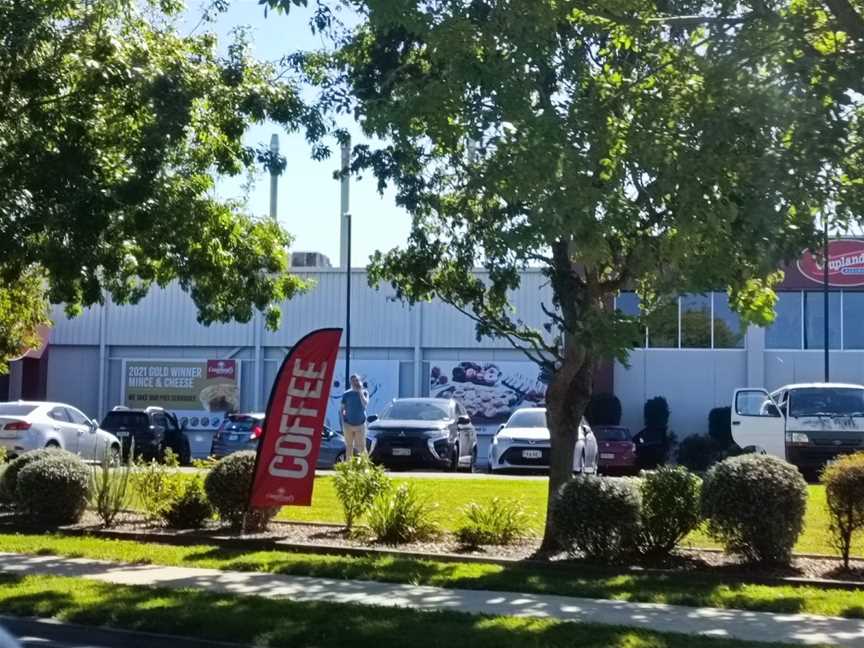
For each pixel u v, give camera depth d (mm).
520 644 8430
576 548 12531
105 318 45594
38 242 12555
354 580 11633
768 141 7855
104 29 12867
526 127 7969
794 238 7758
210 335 44938
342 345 43625
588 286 12328
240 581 11523
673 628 9320
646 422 39219
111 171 12812
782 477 12102
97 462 17875
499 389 42594
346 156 13258
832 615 9992
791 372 39719
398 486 15758
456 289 13914
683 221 7586
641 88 8484
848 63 7977
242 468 14797
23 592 10648
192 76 13234
